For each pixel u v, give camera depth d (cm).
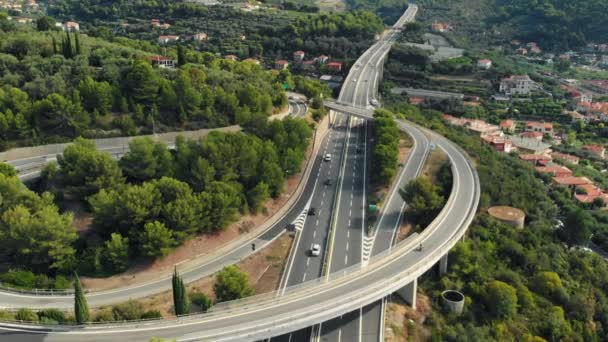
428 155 16162
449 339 9150
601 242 14512
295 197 13588
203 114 14888
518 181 15188
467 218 11775
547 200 14712
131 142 11725
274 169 12775
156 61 18150
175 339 7050
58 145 13050
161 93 14712
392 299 9825
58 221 9488
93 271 9669
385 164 14200
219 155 11794
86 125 13488
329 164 15912
